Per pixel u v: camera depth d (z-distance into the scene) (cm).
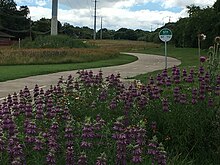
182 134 623
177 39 9681
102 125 501
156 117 655
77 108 720
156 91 702
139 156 411
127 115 643
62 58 4203
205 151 618
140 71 2898
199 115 634
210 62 752
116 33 17725
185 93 723
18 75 2394
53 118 558
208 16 5909
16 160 384
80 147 442
